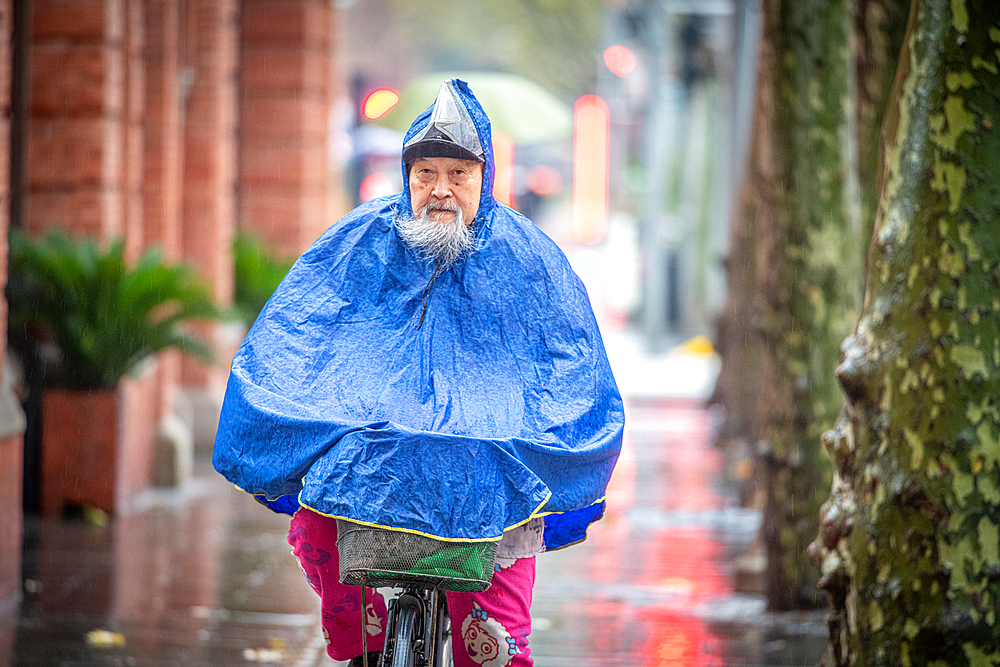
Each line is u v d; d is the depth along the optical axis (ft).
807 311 83.15
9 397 80.79
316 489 33.83
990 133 42.88
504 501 34.37
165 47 127.54
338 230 39.55
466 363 37.47
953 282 42.50
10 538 81.25
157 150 128.06
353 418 35.99
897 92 45.11
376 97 240.53
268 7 171.63
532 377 37.76
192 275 114.93
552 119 205.87
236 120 172.14
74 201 111.75
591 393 37.91
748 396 141.79
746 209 144.15
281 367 37.24
